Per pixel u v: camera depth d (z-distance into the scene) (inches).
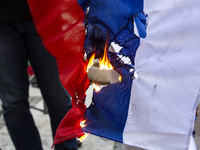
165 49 81.0
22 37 108.1
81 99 88.5
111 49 85.1
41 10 86.8
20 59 109.6
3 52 106.0
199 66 79.4
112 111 85.7
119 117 85.4
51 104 115.0
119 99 85.0
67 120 87.1
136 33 82.7
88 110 87.4
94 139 135.5
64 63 88.8
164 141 83.0
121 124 85.2
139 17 81.9
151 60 82.2
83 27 85.8
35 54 109.9
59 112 115.1
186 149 81.5
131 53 83.7
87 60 87.4
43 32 88.0
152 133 83.7
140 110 83.9
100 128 86.5
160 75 81.8
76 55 87.7
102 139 135.0
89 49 86.7
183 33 79.4
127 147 88.1
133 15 82.0
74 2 84.9
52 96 113.2
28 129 113.8
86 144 132.1
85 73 88.0
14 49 107.0
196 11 77.9
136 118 84.4
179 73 80.6
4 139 141.6
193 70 79.7
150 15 81.0
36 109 163.0
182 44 79.7
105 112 86.2
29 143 113.7
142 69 83.0
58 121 115.9
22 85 112.0
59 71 89.4
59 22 86.7
